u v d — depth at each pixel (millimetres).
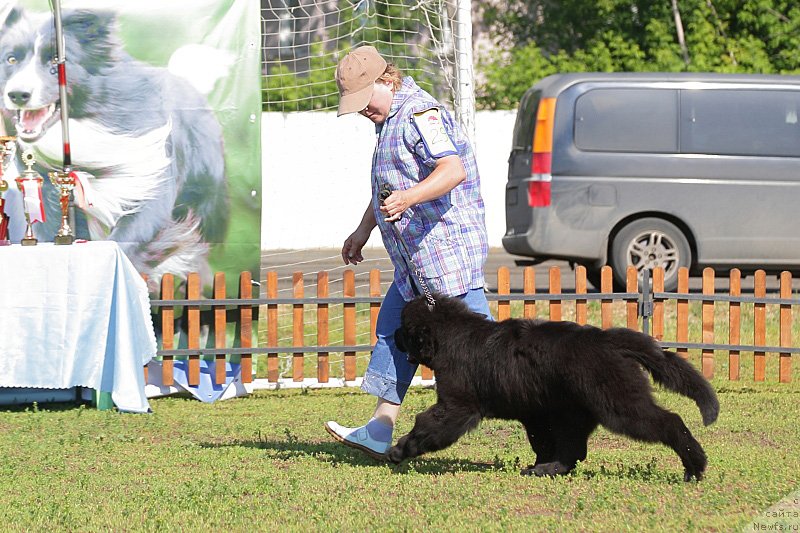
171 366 11727
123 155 11883
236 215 12086
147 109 11875
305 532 6199
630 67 33156
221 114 11969
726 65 32000
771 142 17406
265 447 8961
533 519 6410
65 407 11172
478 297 7781
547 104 17500
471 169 7750
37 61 11719
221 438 9461
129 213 11945
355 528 6254
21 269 10383
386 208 7070
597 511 6586
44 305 10438
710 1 33844
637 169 17344
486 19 37656
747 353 14344
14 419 10367
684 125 17375
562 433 7473
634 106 17391
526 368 7094
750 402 11148
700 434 9438
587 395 6934
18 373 10398
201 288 12102
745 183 17344
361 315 17000
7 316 10359
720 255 17453
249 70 11992
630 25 35375
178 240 12016
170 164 11961
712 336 12633
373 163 7805
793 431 9539
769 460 8156
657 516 6418
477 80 35125
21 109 11758
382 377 8078
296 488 7254
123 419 10312
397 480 7512
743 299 12531
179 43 11867
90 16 11734
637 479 7418
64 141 11367
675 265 17453
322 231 24969
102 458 8523
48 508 6836
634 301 12578
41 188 10906
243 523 6422
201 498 7023
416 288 7816
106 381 10688
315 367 13430
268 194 24922
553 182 17453
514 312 16234
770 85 17422
